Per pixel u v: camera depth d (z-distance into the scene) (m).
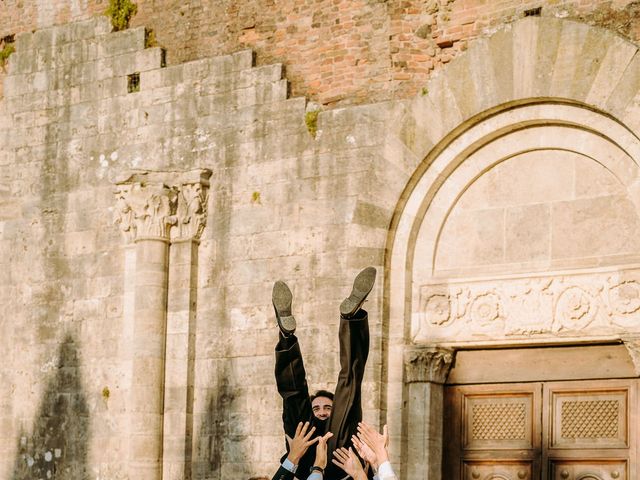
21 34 20.02
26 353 19.17
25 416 19.02
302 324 16.75
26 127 19.70
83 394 18.53
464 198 16.28
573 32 15.30
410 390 16.19
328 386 16.39
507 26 15.78
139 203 18.00
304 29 17.47
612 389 15.15
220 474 17.16
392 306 16.39
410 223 16.41
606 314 14.92
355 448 9.61
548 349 15.64
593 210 15.30
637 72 14.85
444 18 16.42
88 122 19.12
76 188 19.09
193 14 18.55
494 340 15.70
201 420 17.44
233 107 17.80
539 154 15.80
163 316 17.81
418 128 16.31
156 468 17.48
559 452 15.38
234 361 17.30
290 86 17.44
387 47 16.72
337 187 16.78
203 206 17.83
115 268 18.52
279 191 17.25
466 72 16.03
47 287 19.12
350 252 16.48
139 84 18.75
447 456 16.16
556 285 15.33
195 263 17.83
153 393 17.64
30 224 19.42
